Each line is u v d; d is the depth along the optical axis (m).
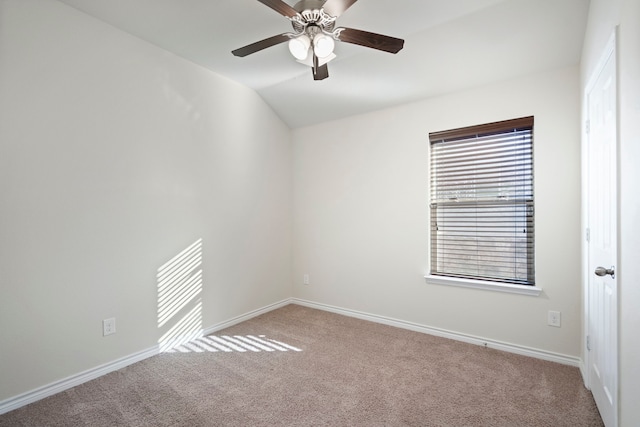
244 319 3.33
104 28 2.23
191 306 2.82
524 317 2.49
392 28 2.30
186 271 2.78
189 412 1.80
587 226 2.04
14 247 1.83
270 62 2.83
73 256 2.08
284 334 2.97
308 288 3.85
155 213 2.55
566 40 2.17
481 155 2.74
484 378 2.15
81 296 2.12
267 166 3.65
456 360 2.41
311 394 1.98
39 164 1.93
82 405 1.87
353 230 3.46
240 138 3.30
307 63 2.64
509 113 2.55
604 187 1.66
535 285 2.45
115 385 2.08
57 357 2.00
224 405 1.87
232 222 3.21
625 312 1.32
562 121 2.35
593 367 1.90
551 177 2.39
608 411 1.58
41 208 1.94
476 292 2.71
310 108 3.54
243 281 3.34
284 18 2.18
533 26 2.13
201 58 2.76
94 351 2.18
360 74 2.89
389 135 3.21
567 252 2.33
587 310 2.04
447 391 2.00
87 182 2.14
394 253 3.18
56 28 1.99
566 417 1.73
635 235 1.20
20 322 1.86
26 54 1.87
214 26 2.28
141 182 2.45
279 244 3.81
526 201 2.54
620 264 1.38
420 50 2.51
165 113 2.62
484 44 2.33
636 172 1.19
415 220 3.05
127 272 2.36
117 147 2.30
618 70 1.38
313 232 3.79
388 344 2.72
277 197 3.78
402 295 3.13
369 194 3.34
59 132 2.01
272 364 2.38
